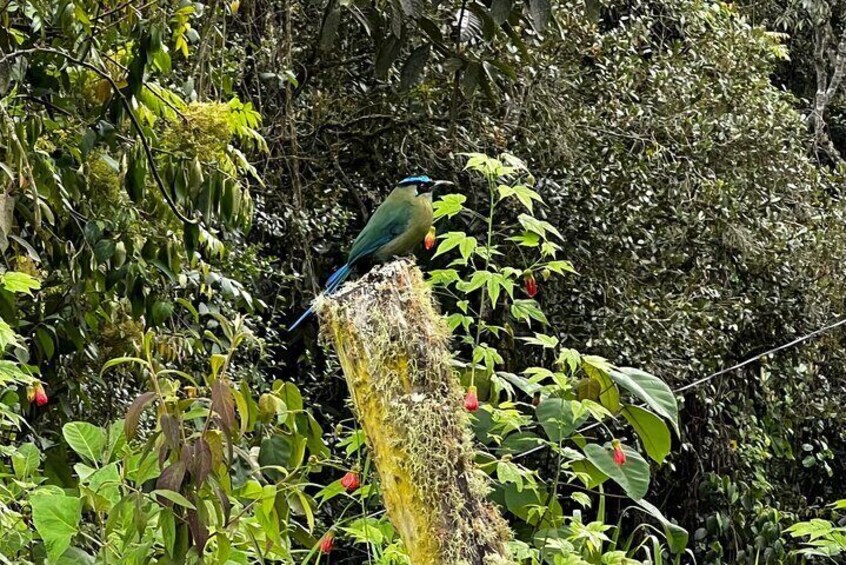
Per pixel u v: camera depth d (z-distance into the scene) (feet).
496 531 14.40
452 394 14.43
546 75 50.83
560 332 51.78
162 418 17.04
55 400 29.73
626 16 57.26
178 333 32.83
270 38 47.39
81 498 17.37
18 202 24.93
